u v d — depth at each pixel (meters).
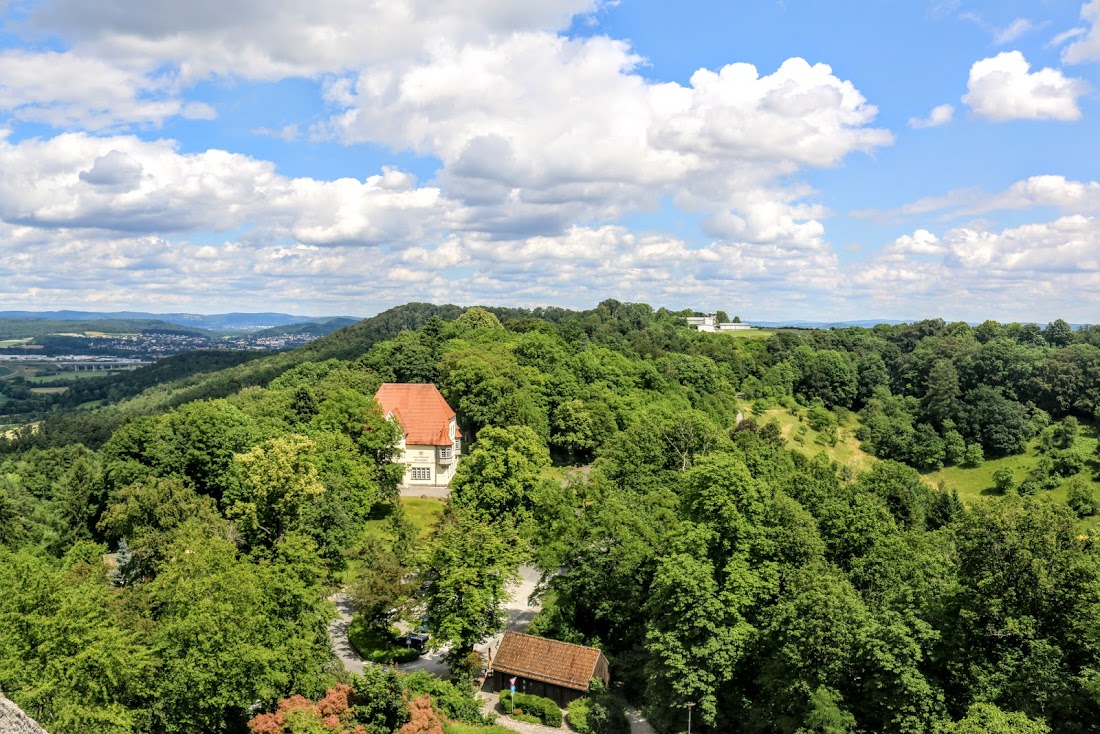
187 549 47.84
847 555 52.41
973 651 38.16
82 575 48.22
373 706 37.97
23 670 34.19
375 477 80.44
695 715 46.72
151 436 76.19
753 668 45.88
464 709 46.72
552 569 57.94
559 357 127.06
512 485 64.94
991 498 42.59
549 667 50.91
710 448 77.56
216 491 76.75
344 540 63.50
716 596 45.22
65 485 85.75
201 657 37.88
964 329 187.25
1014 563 38.56
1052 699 34.28
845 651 38.12
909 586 42.28
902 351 190.25
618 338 173.75
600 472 70.50
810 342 193.88
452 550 52.50
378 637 57.22
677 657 43.94
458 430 102.62
